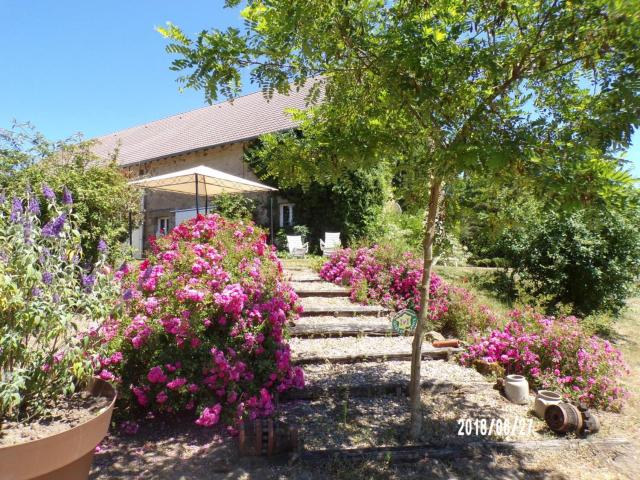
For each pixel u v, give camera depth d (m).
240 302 4.16
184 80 2.78
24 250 2.47
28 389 2.52
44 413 2.55
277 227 16.06
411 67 2.65
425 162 3.21
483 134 2.66
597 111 2.59
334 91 3.23
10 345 2.31
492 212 4.02
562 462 3.43
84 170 10.03
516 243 8.62
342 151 3.13
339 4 2.69
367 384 4.58
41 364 2.55
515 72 2.90
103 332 3.18
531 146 2.62
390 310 6.98
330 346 5.64
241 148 16.92
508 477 3.20
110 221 9.53
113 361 3.63
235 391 3.89
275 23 2.68
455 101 2.93
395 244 9.11
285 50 2.70
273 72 2.81
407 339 6.05
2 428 2.35
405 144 3.25
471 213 4.04
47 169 9.53
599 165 2.51
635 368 6.28
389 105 3.10
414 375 3.74
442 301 6.78
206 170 12.27
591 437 3.85
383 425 3.92
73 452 2.20
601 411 4.59
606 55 2.54
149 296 4.21
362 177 14.64
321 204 15.19
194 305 4.04
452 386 4.77
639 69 2.33
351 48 2.87
